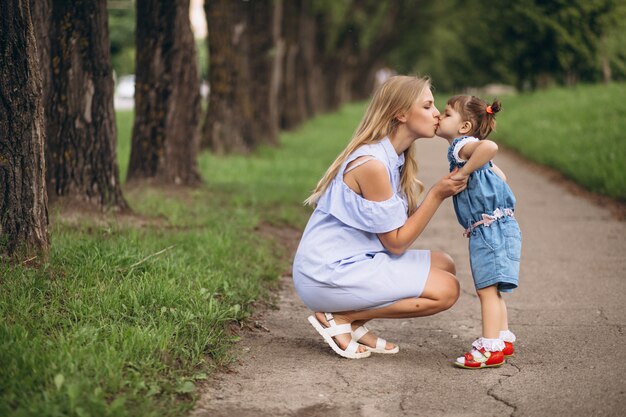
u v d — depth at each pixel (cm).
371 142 452
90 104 762
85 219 722
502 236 439
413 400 396
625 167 1204
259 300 584
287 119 2514
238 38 1656
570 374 430
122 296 486
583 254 771
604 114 1911
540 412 376
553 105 2350
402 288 443
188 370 413
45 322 434
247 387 412
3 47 501
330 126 2798
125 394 361
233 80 1662
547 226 931
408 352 477
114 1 3431
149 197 941
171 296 493
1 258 510
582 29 2880
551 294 618
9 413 329
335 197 450
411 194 469
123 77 4744
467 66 4097
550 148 1625
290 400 394
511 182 1354
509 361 456
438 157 1867
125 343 407
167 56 1052
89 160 765
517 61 3116
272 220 902
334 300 450
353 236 452
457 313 571
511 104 2773
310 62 3144
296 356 466
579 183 1288
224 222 816
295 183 1227
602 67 3108
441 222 991
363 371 439
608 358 457
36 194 521
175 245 657
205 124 1666
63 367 370
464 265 745
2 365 370
